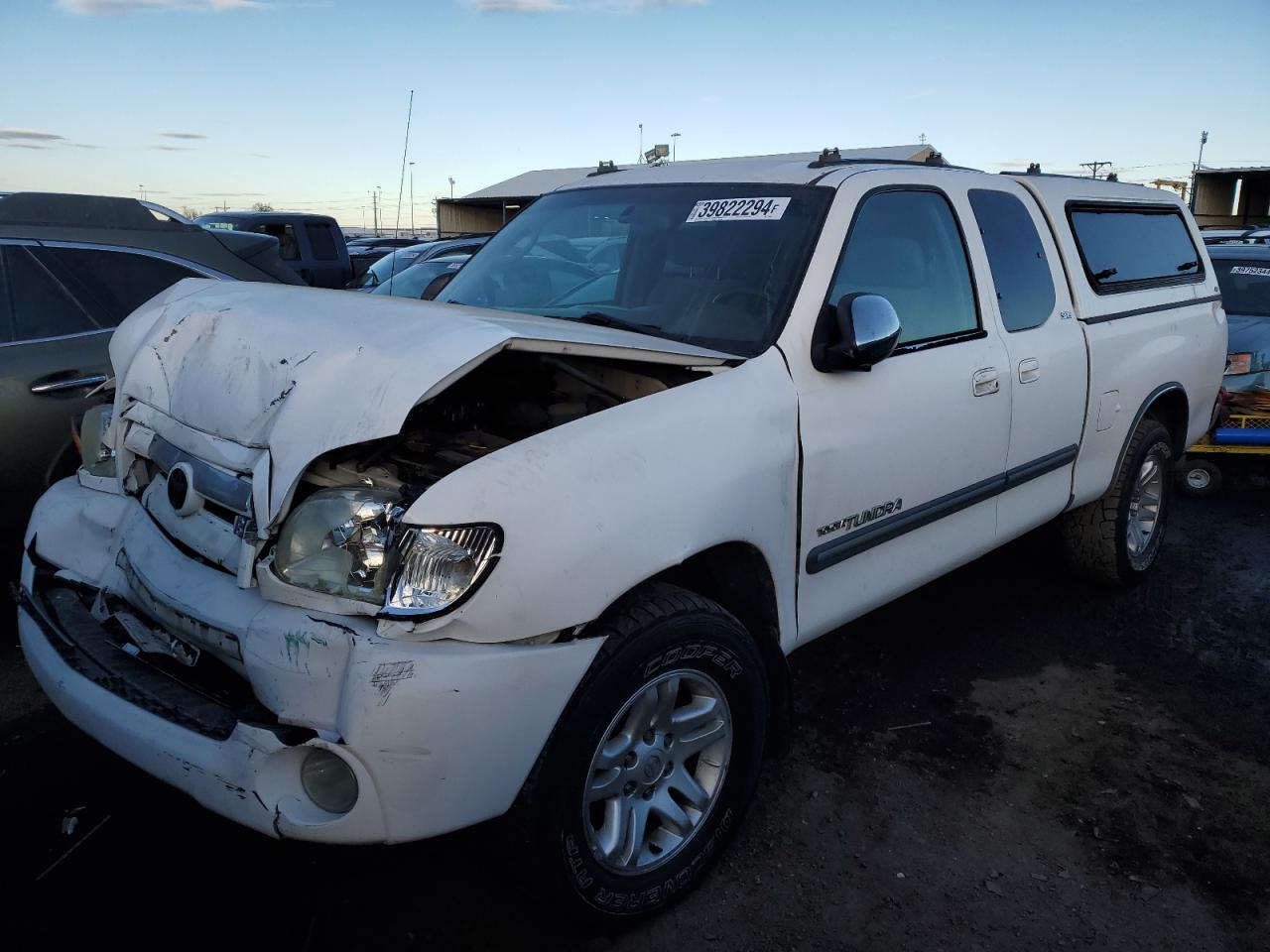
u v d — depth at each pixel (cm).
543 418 275
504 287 353
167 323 281
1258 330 656
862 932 251
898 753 335
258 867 266
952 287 347
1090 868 278
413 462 236
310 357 230
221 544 230
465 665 202
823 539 290
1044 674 395
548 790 218
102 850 270
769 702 286
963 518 355
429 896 258
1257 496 672
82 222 460
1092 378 408
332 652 200
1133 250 464
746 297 296
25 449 407
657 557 231
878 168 338
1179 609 464
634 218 346
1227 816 303
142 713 221
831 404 287
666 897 252
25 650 266
